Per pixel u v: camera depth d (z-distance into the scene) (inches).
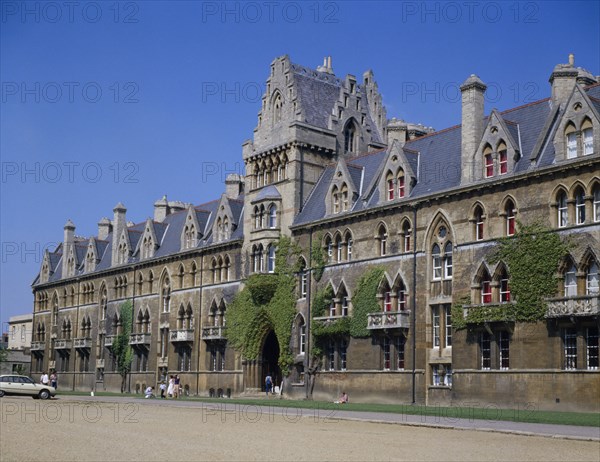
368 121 3154.5
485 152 2161.7
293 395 2721.5
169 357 3415.4
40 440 1155.9
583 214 1897.1
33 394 2600.9
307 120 2920.8
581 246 1866.4
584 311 1803.6
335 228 2623.0
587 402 1806.1
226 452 1019.9
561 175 1930.4
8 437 1194.0
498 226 2076.8
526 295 1955.0
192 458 959.6
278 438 1211.9
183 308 3385.8
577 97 1920.5
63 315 4468.5
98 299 4114.2
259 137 3021.7
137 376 3661.4
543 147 2027.6
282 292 2795.3
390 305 2385.6
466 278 2137.1
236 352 3014.3
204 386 3184.1
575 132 1921.8
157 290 3602.4
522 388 1951.3
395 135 2815.0
